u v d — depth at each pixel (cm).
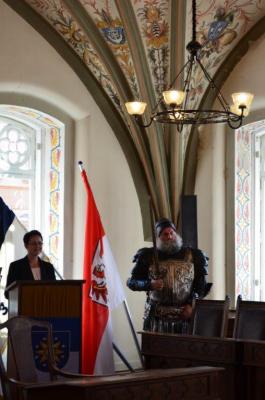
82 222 969
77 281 680
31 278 759
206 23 932
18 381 520
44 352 666
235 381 635
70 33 940
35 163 985
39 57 934
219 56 978
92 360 851
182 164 1001
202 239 1004
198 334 716
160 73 956
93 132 975
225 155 1011
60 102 959
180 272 758
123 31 927
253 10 953
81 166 918
